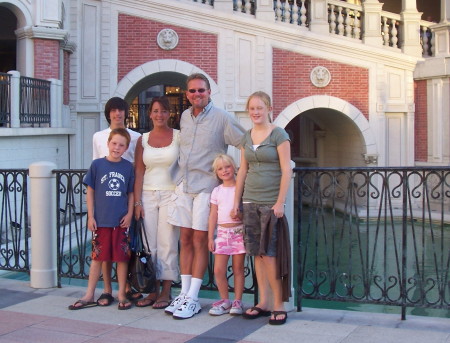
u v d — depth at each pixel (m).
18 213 11.05
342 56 16.36
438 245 11.77
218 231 5.25
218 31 15.86
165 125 5.50
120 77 15.66
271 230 4.87
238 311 5.23
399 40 16.89
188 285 5.39
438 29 16.33
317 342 4.51
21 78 11.74
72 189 6.48
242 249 5.19
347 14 16.47
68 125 14.95
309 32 16.14
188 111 5.42
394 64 16.55
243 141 5.01
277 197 4.90
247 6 16.14
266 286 5.21
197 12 15.69
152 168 5.46
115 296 5.97
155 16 15.64
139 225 5.47
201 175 5.26
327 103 16.38
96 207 5.44
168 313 5.27
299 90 16.28
